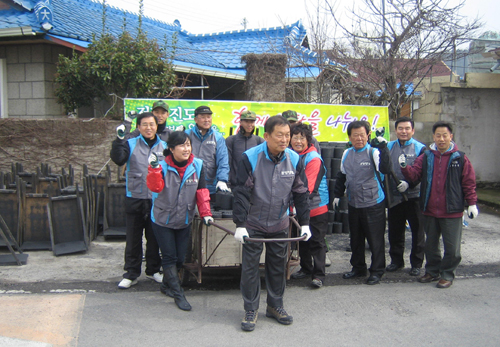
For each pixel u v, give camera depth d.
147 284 4.41
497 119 9.78
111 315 3.64
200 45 14.33
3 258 4.91
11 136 7.05
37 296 3.99
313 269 4.42
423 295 4.23
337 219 6.62
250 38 14.12
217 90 12.46
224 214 4.10
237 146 5.11
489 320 3.68
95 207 6.01
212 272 4.59
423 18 8.34
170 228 3.78
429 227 4.50
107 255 5.29
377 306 3.96
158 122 4.74
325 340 3.31
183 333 3.37
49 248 5.34
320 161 4.19
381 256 4.52
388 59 8.74
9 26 7.80
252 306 3.50
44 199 5.44
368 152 4.44
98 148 7.22
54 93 8.16
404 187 4.56
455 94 9.57
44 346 3.10
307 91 10.07
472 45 9.70
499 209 8.07
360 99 9.51
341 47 9.31
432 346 3.24
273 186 3.42
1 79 8.73
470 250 5.72
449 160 4.34
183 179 3.68
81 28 9.01
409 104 11.03
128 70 7.37
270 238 3.58
